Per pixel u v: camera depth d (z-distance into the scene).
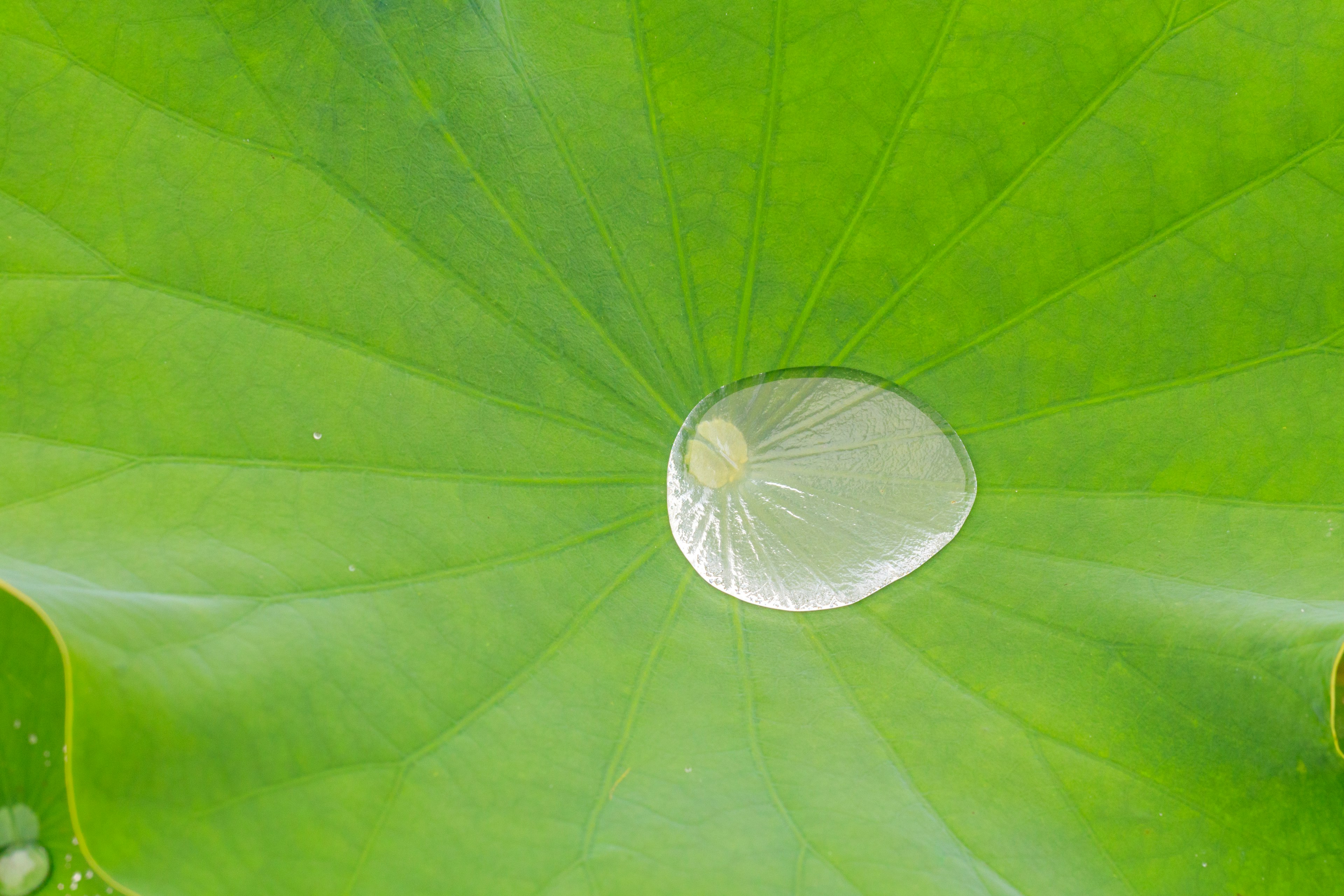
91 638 0.80
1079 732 0.84
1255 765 0.83
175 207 0.85
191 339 0.85
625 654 0.85
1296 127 0.85
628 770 0.83
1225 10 0.85
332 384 0.86
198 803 0.80
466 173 0.86
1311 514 0.85
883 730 0.84
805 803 0.83
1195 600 0.85
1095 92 0.86
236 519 0.84
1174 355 0.86
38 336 0.84
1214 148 0.86
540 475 0.86
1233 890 0.82
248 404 0.85
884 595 0.86
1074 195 0.86
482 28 0.86
